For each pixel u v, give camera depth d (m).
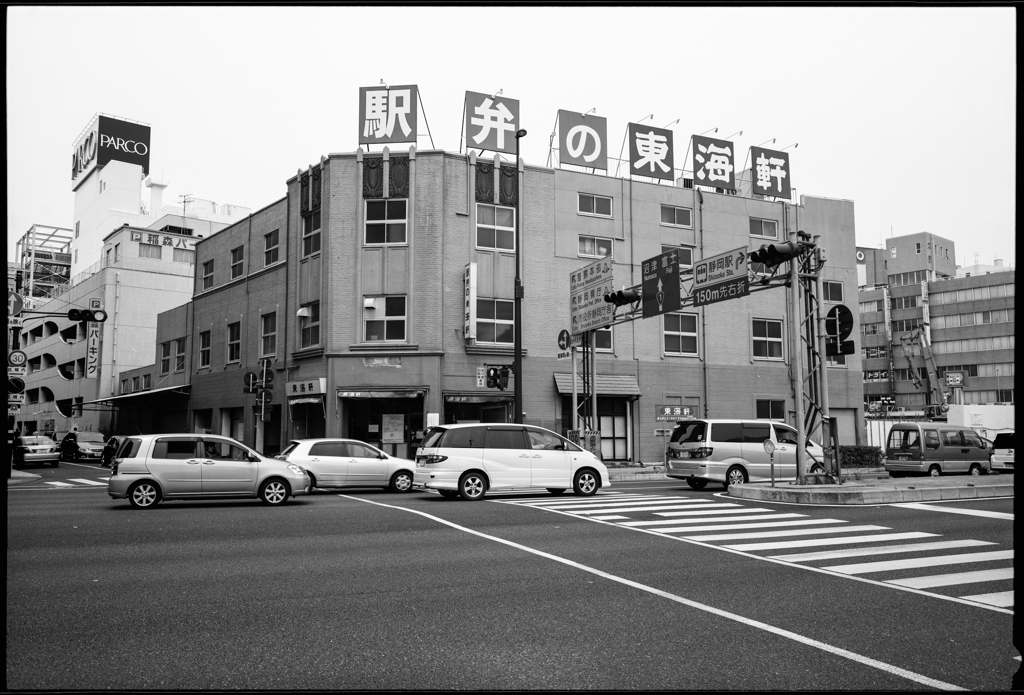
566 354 29.11
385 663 5.09
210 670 4.92
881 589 7.47
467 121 28.38
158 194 70.38
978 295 80.62
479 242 28.39
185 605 6.68
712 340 32.03
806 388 33.41
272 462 15.59
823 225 35.28
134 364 51.75
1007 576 8.09
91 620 6.16
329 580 7.77
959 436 25.66
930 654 5.35
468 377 27.34
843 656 5.29
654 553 9.48
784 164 34.72
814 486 16.59
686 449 19.31
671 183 34.62
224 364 34.84
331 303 27.48
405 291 27.34
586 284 24.64
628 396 29.80
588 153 30.50
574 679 4.77
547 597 7.06
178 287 54.06
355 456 19.47
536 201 29.42
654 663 5.11
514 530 11.48
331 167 28.14
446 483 16.20
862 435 34.72
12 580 7.71
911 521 12.33
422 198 27.67
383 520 12.63
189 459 15.02
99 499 16.78
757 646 5.52
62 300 60.94
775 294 33.66
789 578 7.98
